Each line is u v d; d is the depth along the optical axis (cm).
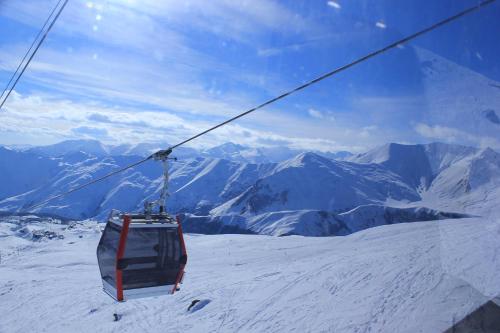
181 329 2116
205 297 2620
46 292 3659
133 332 2197
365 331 1370
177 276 1216
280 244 6625
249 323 1962
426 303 1191
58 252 8725
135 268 1158
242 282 2920
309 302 2025
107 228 1275
